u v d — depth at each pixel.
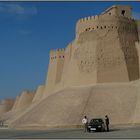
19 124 57.09
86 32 64.75
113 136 30.12
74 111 53.47
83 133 36.06
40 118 55.19
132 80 61.56
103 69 61.47
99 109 52.81
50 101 59.72
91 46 63.41
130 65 62.28
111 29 63.00
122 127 46.44
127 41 63.50
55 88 82.62
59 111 54.81
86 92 57.91
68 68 70.75
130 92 55.50
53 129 47.22
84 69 63.44
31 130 46.06
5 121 88.19
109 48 62.34
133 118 50.12
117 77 61.03
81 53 64.62
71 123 51.16
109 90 57.31
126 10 68.38
